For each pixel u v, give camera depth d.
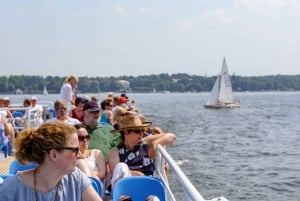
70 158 2.89
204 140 39.31
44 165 2.90
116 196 4.30
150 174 6.04
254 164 28.08
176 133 44.38
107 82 136.12
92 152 5.88
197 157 29.42
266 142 39.56
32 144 2.88
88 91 134.88
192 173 24.06
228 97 90.06
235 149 34.44
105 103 11.93
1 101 14.43
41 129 2.92
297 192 20.78
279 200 19.47
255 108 97.19
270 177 24.08
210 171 24.72
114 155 5.97
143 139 6.13
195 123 56.78
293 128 52.53
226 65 89.19
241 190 20.80
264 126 54.88
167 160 4.57
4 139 10.34
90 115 6.98
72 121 8.65
